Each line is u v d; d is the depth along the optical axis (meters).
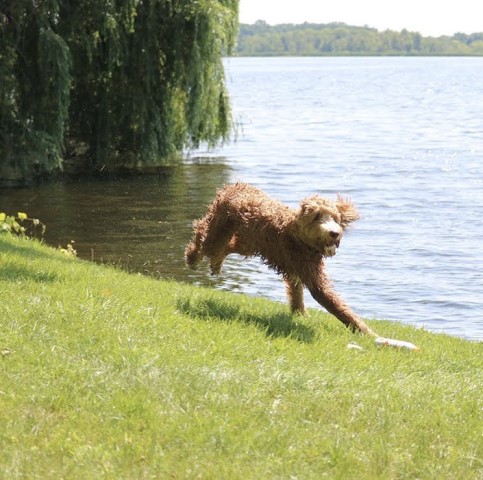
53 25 27.64
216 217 10.62
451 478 5.61
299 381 6.96
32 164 28.73
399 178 33.19
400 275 18.52
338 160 38.50
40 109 27.41
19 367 6.66
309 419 6.35
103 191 27.25
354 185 31.23
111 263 17.98
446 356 9.09
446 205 27.12
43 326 7.72
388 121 62.22
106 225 22.11
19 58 27.36
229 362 7.38
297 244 9.42
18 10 26.62
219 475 5.26
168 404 6.23
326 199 9.23
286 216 9.52
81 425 5.82
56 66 26.72
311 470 5.49
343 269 18.95
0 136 27.11
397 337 10.12
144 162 31.91
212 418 6.05
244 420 6.10
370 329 9.66
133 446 5.55
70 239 20.41
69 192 26.98
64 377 6.54
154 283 11.65
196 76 29.72
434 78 162.00
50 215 23.34
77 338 7.50
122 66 29.45
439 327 15.05
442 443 6.21
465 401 7.18
